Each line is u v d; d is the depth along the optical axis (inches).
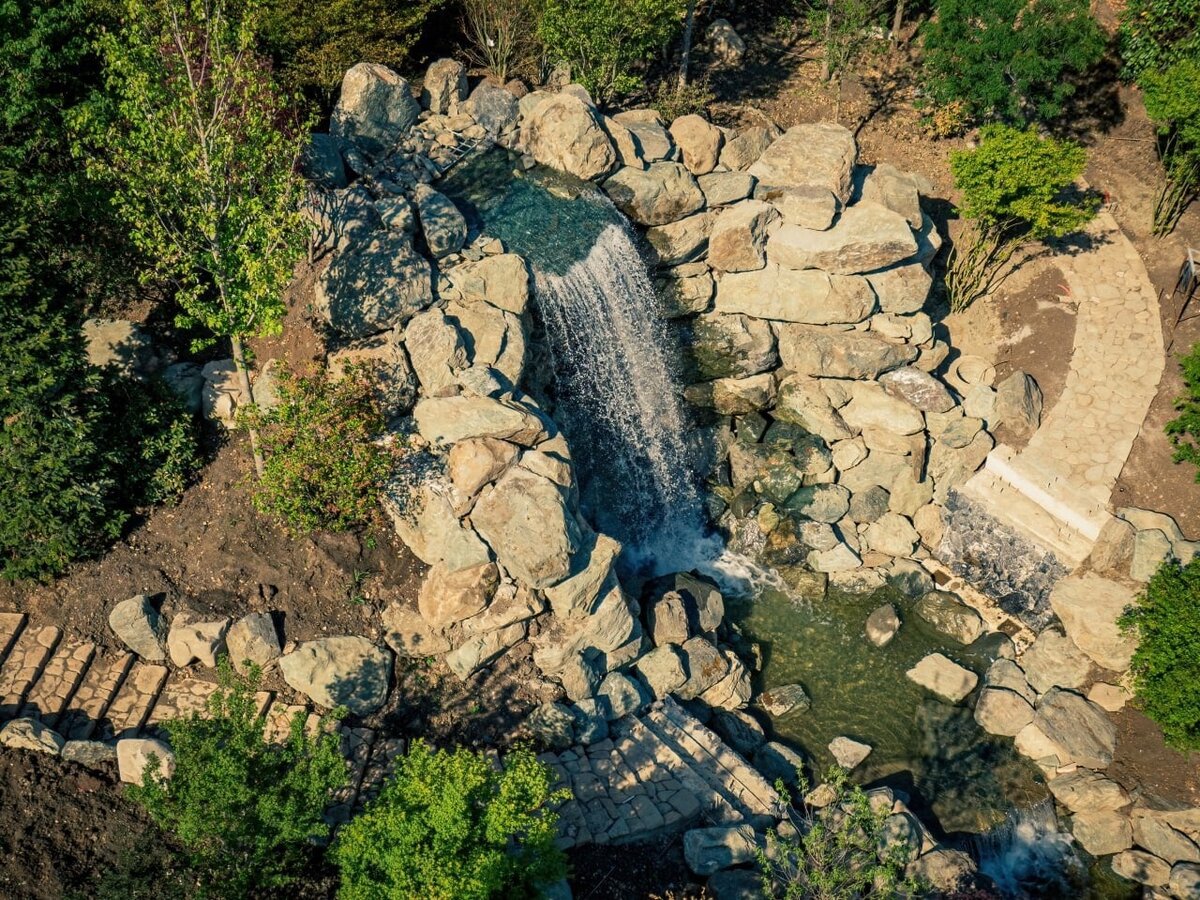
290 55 1309.1
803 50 1708.9
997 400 1320.1
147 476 1080.2
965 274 1422.2
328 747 786.2
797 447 1338.6
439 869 712.4
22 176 1018.7
